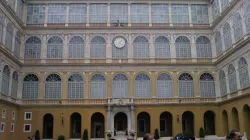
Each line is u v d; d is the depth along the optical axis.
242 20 53.06
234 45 56.66
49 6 67.50
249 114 52.78
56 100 63.06
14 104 58.69
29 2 67.19
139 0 68.81
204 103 64.06
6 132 54.88
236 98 55.31
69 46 65.81
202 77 65.69
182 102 63.84
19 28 63.12
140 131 67.00
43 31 66.00
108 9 68.00
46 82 63.81
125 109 62.44
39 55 64.88
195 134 62.62
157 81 65.00
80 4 68.12
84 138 59.41
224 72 61.75
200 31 67.94
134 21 67.75
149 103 63.16
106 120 61.81
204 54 66.81
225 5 60.84
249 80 50.69
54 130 61.47
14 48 60.19
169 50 66.69
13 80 59.78
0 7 51.72
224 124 62.66
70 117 62.75
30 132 61.06
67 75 64.25
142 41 66.81
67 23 66.62
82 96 63.50
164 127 67.38
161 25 67.62
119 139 59.12
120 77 64.75
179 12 68.94
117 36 66.69
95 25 66.88
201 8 68.94
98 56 65.56
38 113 62.06
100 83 64.31
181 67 65.75
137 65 65.19
